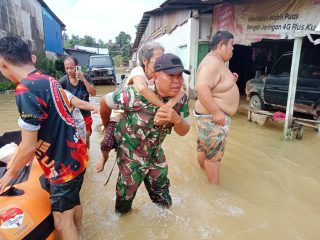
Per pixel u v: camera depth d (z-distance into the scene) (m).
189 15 11.52
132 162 2.97
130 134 2.86
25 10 18.52
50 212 2.59
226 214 3.43
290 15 6.48
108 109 2.98
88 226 3.18
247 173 4.58
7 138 3.68
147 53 2.74
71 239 2.53
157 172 3.13
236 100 4.02
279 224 3.25
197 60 11.17
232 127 7.42
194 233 3.08
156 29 17.98
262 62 13.02
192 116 8.76
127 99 2.71
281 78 8.01
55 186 2.47
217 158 4.03
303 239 2.99
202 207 3.57
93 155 5.38
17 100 2.18
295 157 5.27
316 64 7.52
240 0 8.33
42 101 2.22
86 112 4.88
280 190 4.03
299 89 7.49
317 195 3.89
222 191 3.98
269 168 4.78
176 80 2.46
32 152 2.23
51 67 19.70
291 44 11.56
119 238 3.00
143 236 3.03
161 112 2.51
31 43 19.77
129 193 3.11
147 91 2.53
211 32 10.26
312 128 7.24
